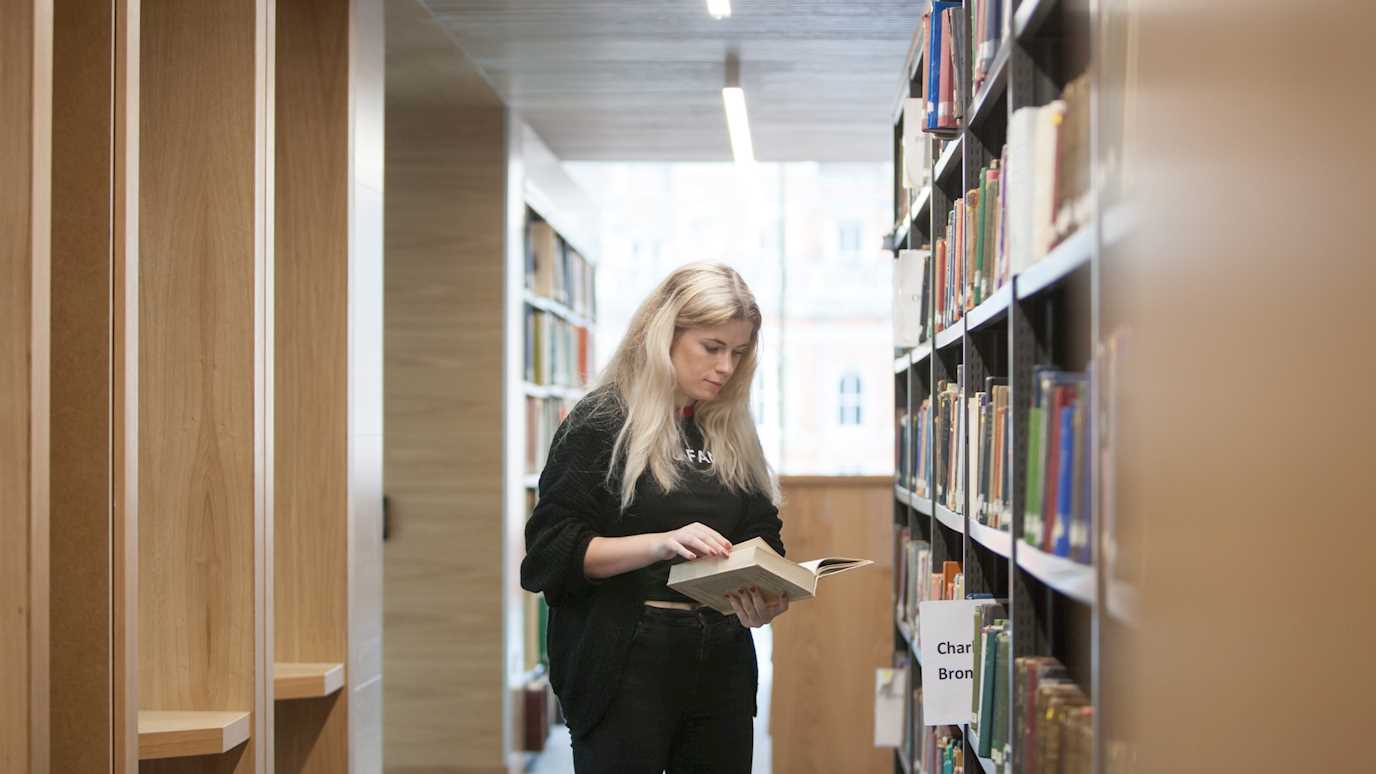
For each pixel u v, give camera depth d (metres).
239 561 2.90
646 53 4.93
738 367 2.78
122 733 2.22
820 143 6.60
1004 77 2.13
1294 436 1.12
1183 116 1.21
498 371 5.60
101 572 2.20
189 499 2.91
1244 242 1.15
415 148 5.69
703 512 2.66
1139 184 1.29
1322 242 1.10
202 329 2.91
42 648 1.90
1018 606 1.81
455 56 4.95
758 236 8.95
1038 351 1.79
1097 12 1.41
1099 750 1.38
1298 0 1.12
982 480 2.34
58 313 2.21
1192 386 1.20
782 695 4.84
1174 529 1.22
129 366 2.23
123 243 2.22
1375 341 1.08
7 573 1.86
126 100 2.22
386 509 5.61
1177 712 1.21
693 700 2.64
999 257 2.17
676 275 2.70
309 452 3.41
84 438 2.20
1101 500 1.40
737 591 2.50
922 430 3.48
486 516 5.58
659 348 2.62
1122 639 1.33
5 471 1.86
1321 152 1.10
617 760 2.56
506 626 5.58
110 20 2.21
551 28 4.61
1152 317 1.26
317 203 3.43
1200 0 1.19
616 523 2.62
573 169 8.28
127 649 2.22
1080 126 1.52
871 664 4.84
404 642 5.59
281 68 3.44
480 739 5.55
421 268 5.65
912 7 4.39
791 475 4.89
